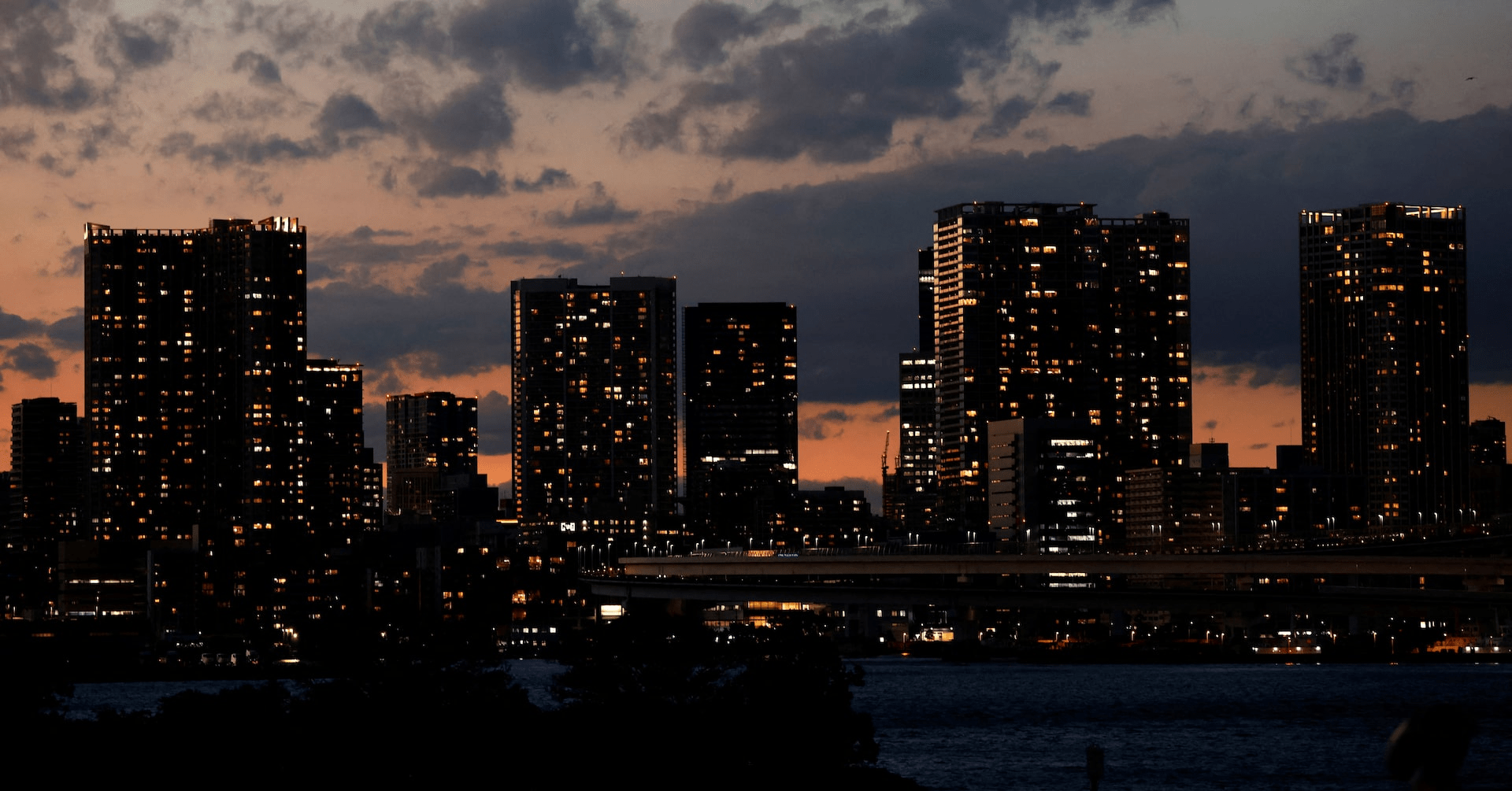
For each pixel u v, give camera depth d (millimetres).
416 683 179500
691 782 171625
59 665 196750
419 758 171375
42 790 160625
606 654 186500
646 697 184000
